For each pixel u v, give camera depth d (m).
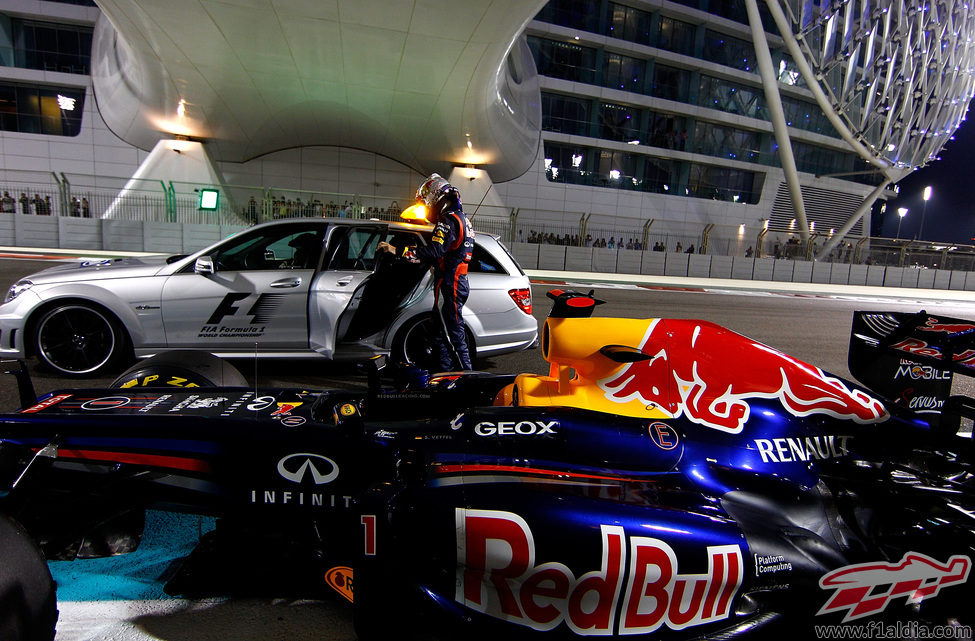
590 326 2.25
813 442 2.21
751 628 1.71
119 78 22.47
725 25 36.56
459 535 1.53
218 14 15.82
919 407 2.77
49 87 26.52
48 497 1.86
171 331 4.32
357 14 15.84
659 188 37.22
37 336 4.17
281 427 2.00
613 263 23.80
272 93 21.27
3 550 1.28
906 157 38.75
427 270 4.41
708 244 26.77
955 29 37.38
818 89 32.88
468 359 4.38
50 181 24.05
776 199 40.53
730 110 38.62
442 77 19.80
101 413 2.04
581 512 1.62
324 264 4.57
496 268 5.01
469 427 2.04
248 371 4.89
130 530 2.08
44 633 1.36
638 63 35.72
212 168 24.52
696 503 1.82
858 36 32.34
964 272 28.23
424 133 25.06
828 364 6.90
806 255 27.72
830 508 2.12
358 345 4.64
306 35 16.95
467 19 16.11
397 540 1.53
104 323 4.25
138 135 25.66
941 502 2.12
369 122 24.75
